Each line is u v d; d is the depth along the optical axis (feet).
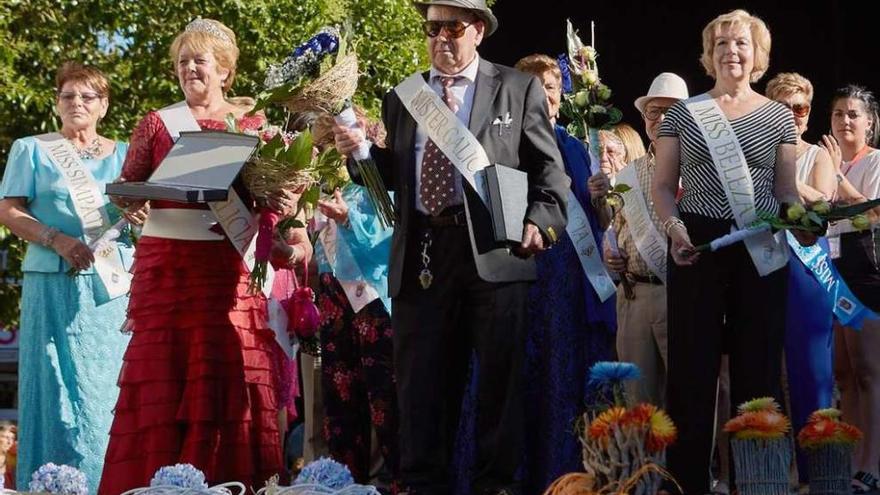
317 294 24.59
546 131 19.70
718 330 20.31
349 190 23.81
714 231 20.27
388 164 19.95
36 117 37.35
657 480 17.26
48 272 23.97
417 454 19.38
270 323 21.61
